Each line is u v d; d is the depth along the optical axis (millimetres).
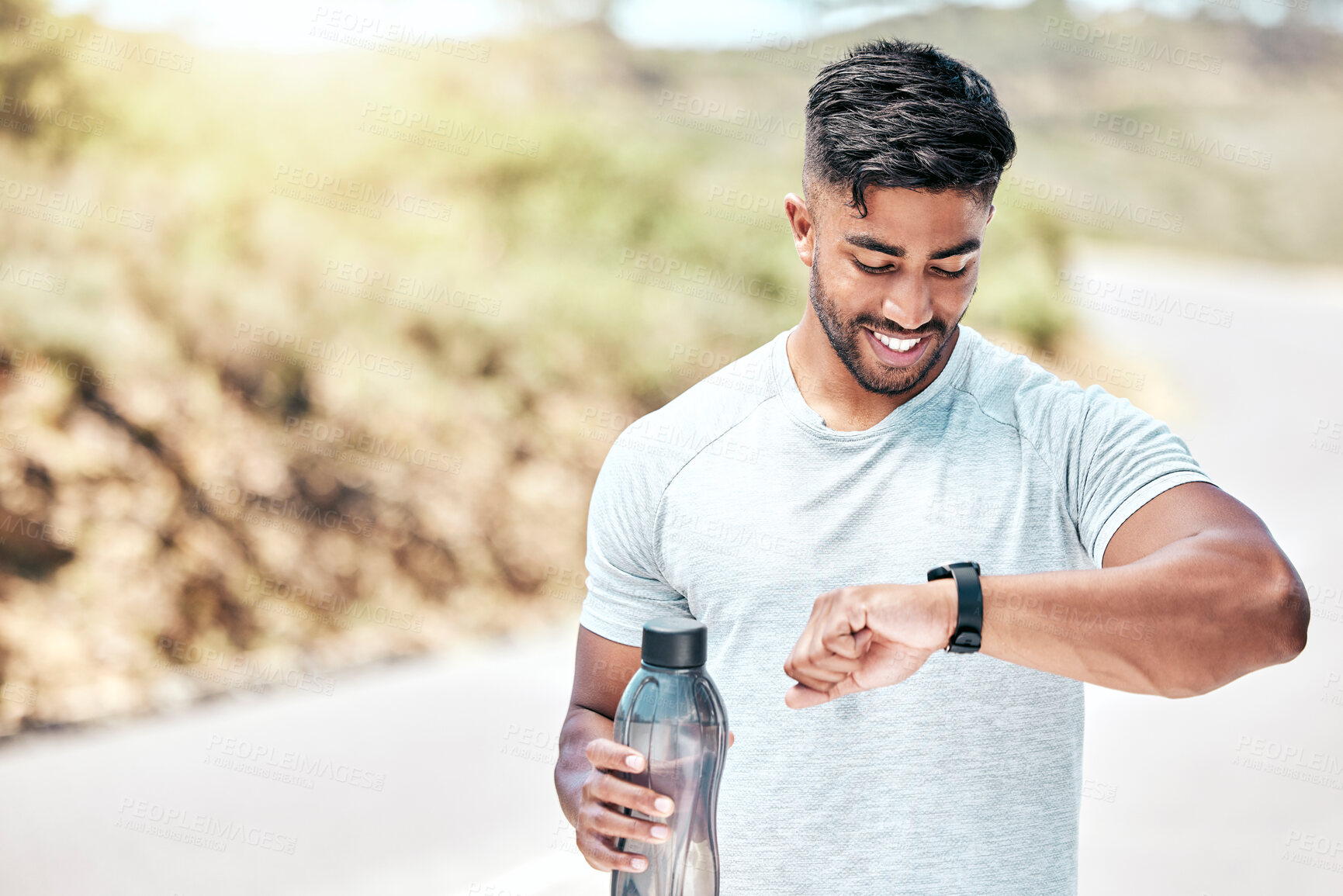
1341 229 24156
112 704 4777
